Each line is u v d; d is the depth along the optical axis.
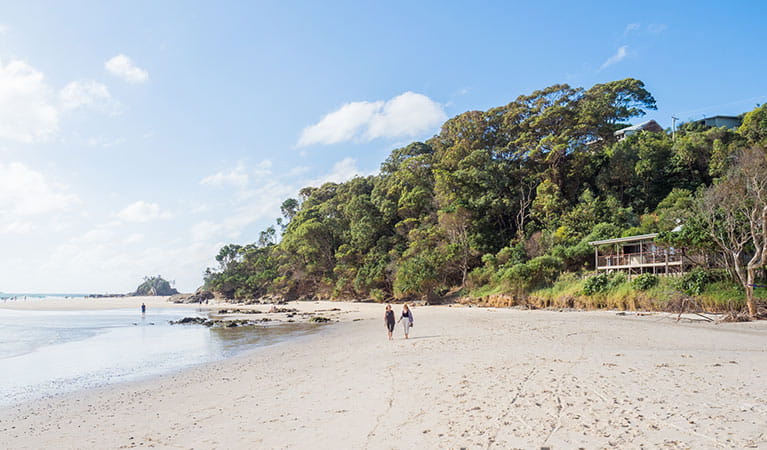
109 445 7.95
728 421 6.52
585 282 35.78
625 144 55.12
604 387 9.02
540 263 41.03
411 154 88.00
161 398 11.91
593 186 55.69
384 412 8.40
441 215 54.84
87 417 10.31
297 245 84.94
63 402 12.15
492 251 53.12
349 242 78.56
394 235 72.62
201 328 37.38
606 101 64.69
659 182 51.59
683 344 15.23
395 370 12.76
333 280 75.38
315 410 9.09
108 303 129.75
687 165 49.94
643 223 42.03
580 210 47.59
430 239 56.47
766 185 25.19
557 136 57.88
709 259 28.50
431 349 16.61
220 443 7.46
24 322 48.53
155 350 23.22
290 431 7.79
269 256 103.75
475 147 68.88
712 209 26.88
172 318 55.97
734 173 27.36
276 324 38.97
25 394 13.36
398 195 74.19
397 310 47.84
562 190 56.44
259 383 12.96
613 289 33.34
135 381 14.93
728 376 9.59
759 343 15.10
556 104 64.06
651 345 15.17
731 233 25.48
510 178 62.69
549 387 9.27
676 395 8.13
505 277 42.53
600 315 29.62
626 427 6.52
